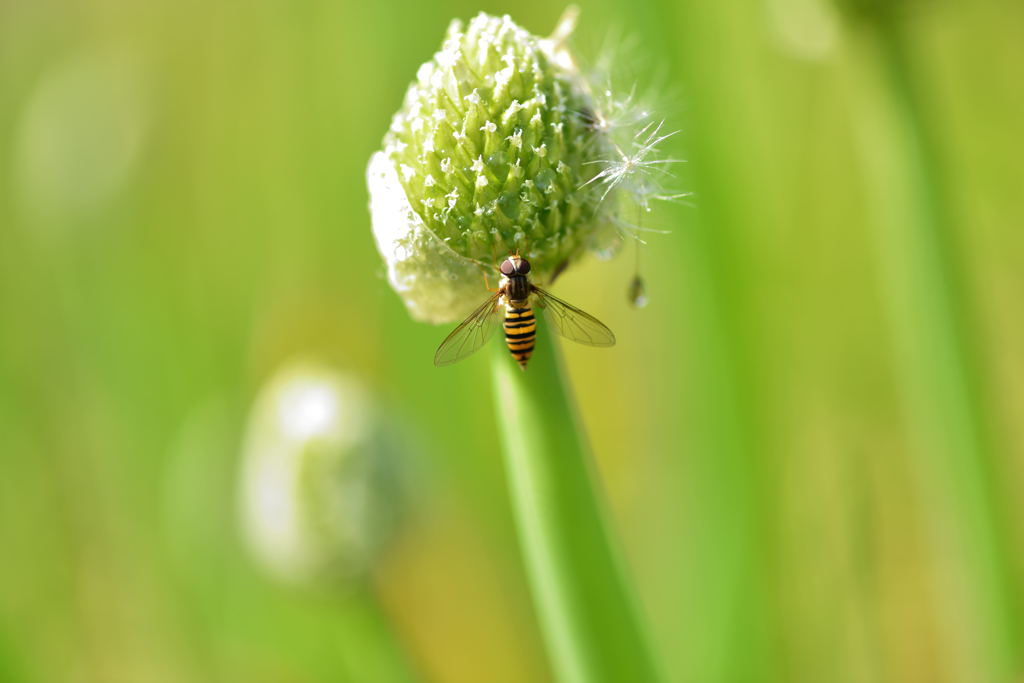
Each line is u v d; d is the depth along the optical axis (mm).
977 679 344
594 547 276
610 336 290
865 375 462
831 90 476
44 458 492
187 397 496
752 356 368
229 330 513
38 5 580
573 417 273
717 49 401
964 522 340
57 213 520
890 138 334
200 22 550
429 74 266
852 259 474
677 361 390
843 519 392
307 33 524
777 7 344
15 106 552
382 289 447
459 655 463
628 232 272
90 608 470
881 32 329
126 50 560
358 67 478
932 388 339
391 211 267
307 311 522
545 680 448
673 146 355
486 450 449
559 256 269
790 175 468
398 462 348
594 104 269
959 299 336
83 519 484
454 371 443
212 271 526
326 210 513
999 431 343
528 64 264
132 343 503
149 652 462
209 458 462
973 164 485
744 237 370
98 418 494
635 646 279
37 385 504
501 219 264
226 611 445
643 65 357
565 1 475
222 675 444
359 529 342
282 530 343
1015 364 471
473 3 460
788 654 358
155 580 466
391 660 353
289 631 429
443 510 419
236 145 540
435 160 264
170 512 465
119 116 543
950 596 350
